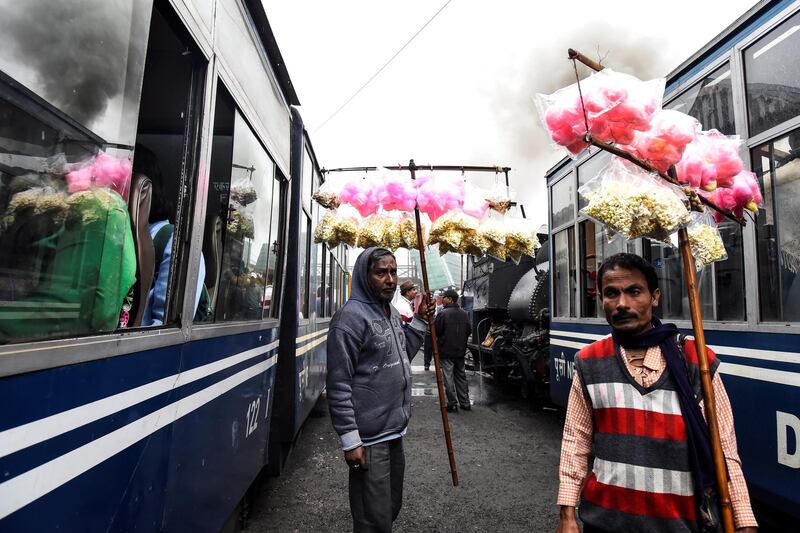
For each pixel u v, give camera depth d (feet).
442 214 10.84
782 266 9.09
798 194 8.77
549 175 22.67
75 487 3.84
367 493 8.04
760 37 9.74
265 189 11.21
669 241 6.07
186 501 6.31
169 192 8.68
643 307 5.59
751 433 9.60
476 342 39.81
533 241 11.58
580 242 18.89
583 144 6.15
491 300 34.53
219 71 7.26
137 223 5.80
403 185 10.66
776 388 8.97
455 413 24.85
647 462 5.20
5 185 3.41
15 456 3.19
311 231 18.39
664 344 5.53
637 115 5.46
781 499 8.82
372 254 8.67
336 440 19.63
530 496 13.79
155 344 5.36
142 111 8.68
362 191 10.73
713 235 6.97
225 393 8.14
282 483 14.71
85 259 4.30
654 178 5.87
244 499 11.66
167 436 5.70
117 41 4.51
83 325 4.27
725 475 5.04
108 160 4.53
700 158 6.18
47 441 3.52
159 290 6.52
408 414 8.67
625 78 5.66
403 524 12.03
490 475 15.49
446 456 17.46
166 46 7.23
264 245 11.30
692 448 5.10
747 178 7.07
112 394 4.43
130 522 4.77
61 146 3.92
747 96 10.09
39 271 3.76
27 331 3.61
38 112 3.66
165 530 5.64
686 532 4.99
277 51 11.21
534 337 25.16
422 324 10.75
